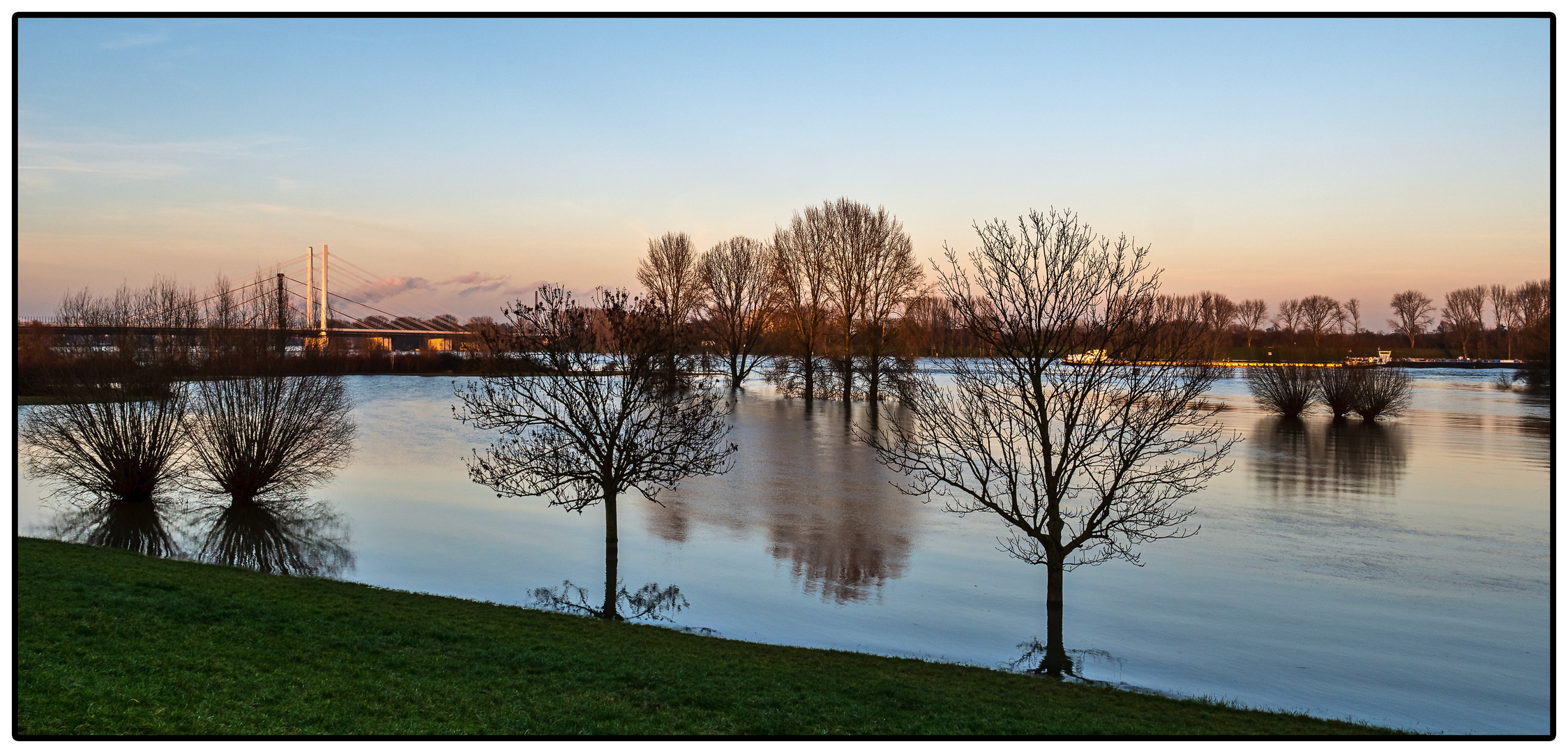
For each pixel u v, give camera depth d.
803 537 28.92
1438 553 27.22
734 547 27.66
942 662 17.52
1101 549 27.50
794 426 59.66
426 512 32.50
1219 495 36.41
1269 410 74.06
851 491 36.69
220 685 11.99
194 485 36.75
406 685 12.98
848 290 76.31
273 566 25.06
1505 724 15.48
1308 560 26.50
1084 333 19.28
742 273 91.31
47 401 34.91
